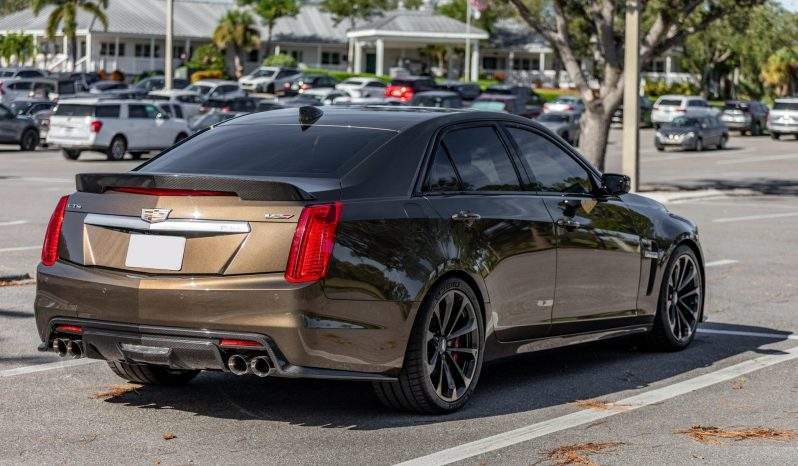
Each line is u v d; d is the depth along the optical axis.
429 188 7.29
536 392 8.02
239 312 6.50
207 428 6.94
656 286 9.22
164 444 6.57
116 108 41.16
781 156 50.38
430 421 7.14
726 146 57.94
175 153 7.80
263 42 104.38
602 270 8.55
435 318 7.17
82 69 94.44
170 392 7.90
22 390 7.91
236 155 7.49
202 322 6.55
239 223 6.57
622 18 32.00
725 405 7.67
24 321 10.61
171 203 6.70
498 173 7.87
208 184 6.61
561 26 30.27
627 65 28.95
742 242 18.75
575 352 9.55
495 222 7.57
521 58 114.38
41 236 17.53
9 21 101.69
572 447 6.59
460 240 7.27
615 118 73.94
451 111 7.95
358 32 97.00
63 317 7.00
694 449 6.58
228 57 102.81
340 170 7.05
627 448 6.58
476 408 7.51
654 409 7.54
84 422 7.06
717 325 11.02
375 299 6.72
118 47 95.62
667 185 33.66
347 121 7.72
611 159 47.09
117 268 6.84
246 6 103.00
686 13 28.78
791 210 25.55
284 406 7.51
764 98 93.94
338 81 87.00
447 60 111.31
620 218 8.80
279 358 6.50
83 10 93.50
